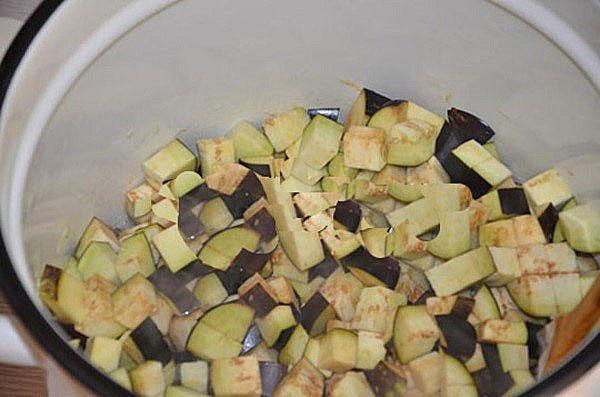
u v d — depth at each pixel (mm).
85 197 460
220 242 477
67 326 405
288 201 490
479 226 475
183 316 455
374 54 485
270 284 466
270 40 475
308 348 447
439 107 501
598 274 438
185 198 485
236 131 504
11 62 374
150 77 460
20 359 346
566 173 466
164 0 431
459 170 485
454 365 431
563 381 310
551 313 442
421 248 470
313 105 511
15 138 379
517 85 466
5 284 327
